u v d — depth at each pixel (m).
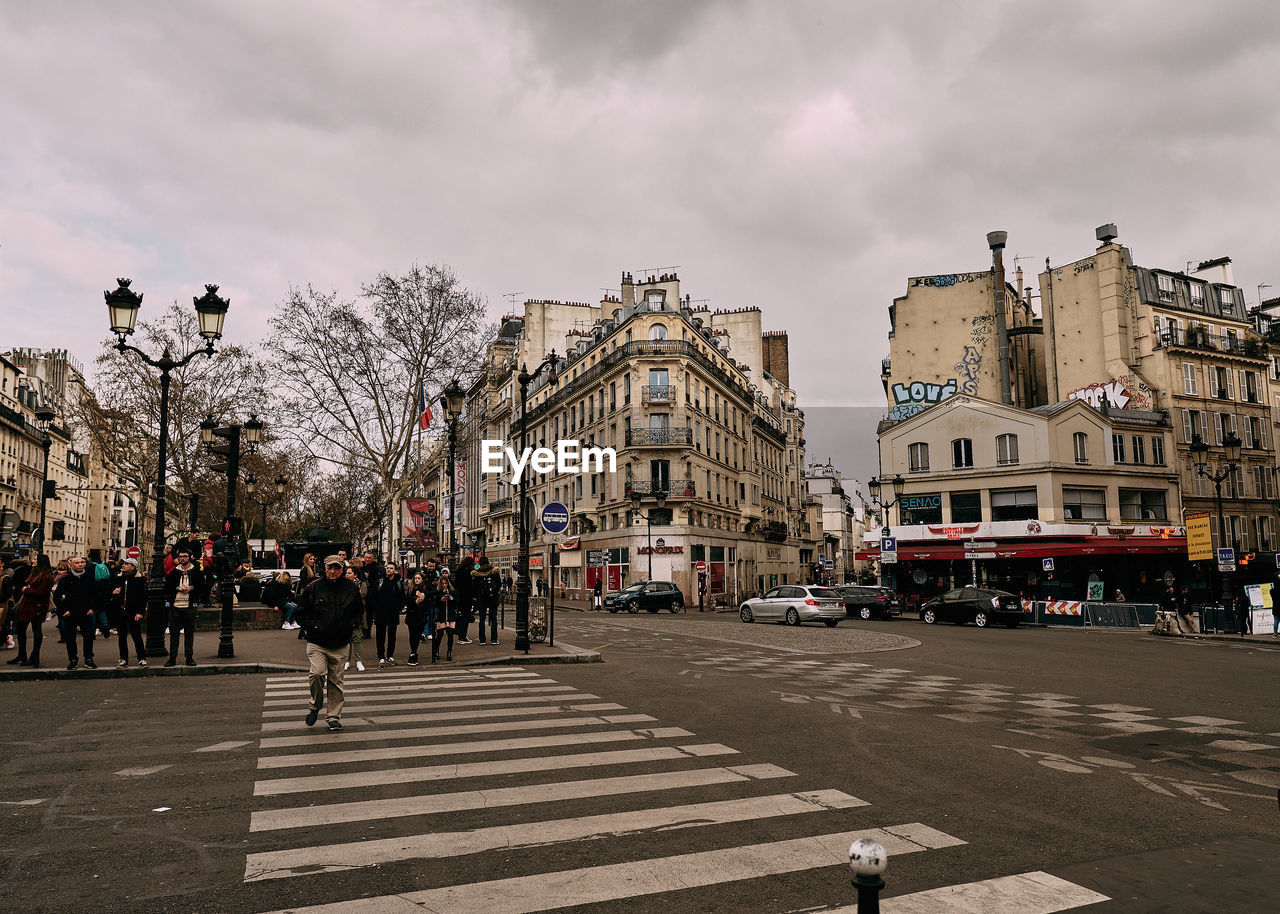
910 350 46.88
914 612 39.88
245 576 25.27
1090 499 38.12
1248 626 24.14
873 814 5.61
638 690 11.59
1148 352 42.72
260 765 6.80
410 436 31.36
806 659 16.61
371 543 63.22
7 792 5.98
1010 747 7.95
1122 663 16.27
